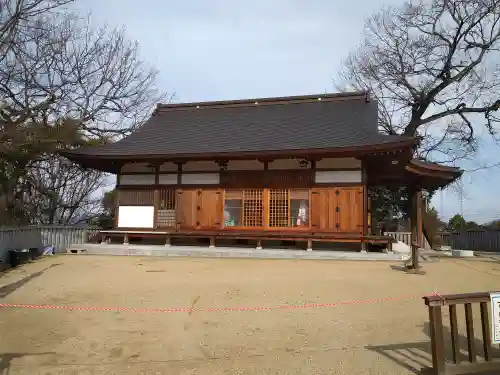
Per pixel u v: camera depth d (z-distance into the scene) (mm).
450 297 4875
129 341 6258
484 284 9828
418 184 19031
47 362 5559
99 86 23906
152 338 6367
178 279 10352
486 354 4988
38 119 20125
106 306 8078
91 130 24250
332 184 14938
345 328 6684
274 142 15594
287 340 6207
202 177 16406
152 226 16688
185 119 20516
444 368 4785
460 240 26656
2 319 7391
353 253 13914
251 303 8094
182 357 5652
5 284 10219
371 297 8484
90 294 9000
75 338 6422
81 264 13125
